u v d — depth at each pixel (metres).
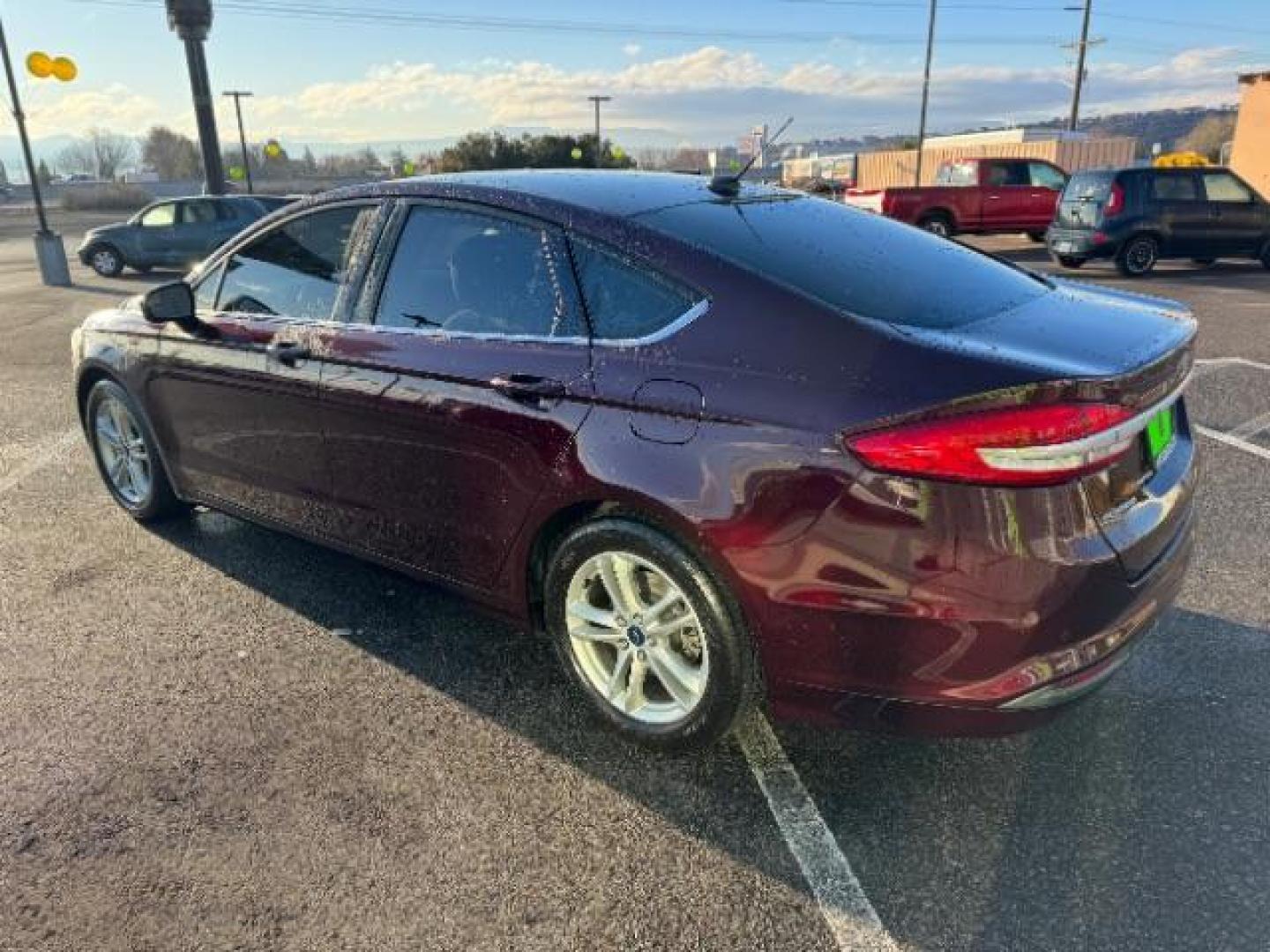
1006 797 2.66
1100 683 2.40
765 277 2.57
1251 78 22.56
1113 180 14.37
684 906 2.30
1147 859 2.41
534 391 2.77
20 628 3.68
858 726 2.48
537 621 3.11
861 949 2.17
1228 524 4.45
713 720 2.65
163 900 2.33
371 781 2.76
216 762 2.85
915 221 17.94
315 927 2.24
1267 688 3.13
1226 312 10.66
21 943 2.20
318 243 3.55
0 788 2.73
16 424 6.68
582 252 2.82
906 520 2.23
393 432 3.20
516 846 2.50
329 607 3.83
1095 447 2.22
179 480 4.33
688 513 2.47
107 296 14.80
